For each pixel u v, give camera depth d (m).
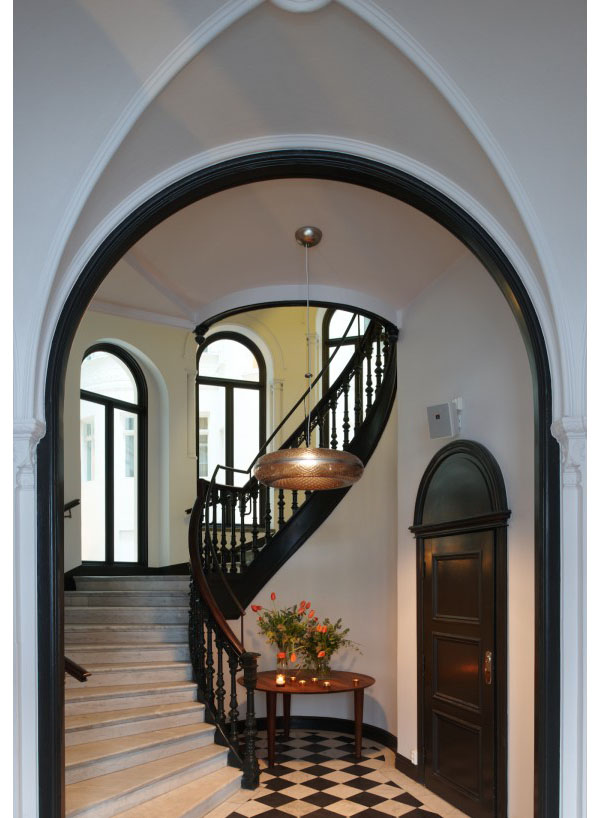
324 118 4.35
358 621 7.52
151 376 9.27
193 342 9.52
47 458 4.14
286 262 6.12
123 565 8.88
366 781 6.05
